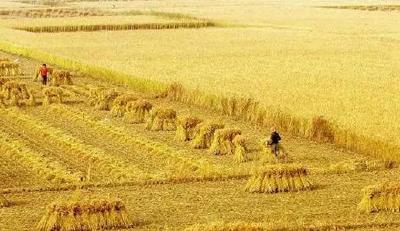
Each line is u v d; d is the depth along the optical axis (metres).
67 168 56.03
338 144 62.50
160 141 64.12
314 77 88.56
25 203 48.19
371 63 102.06
